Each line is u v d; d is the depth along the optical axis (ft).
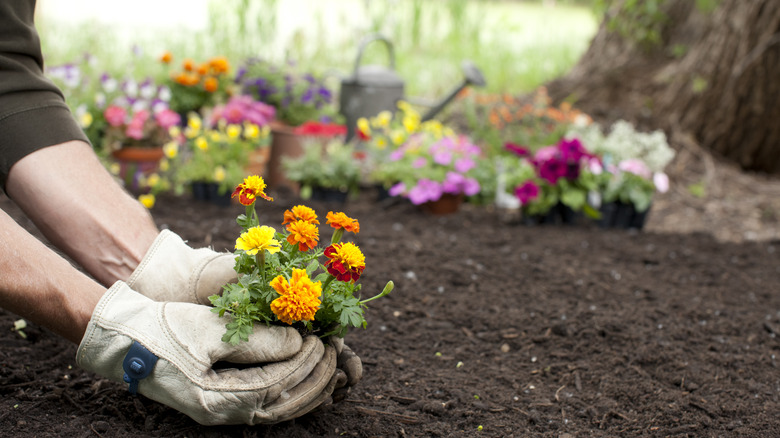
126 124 11.58
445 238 10.54
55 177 5.16
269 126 13.71
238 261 4.64
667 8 17.97
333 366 4.74
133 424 4.92
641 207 11.88
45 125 5.25
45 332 6.13
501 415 5.53
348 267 4.34
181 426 4.89
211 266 5.04
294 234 4.35
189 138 12.84
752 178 15.84
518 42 29.71
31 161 5.16
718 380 6.26
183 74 13.79
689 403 5.81
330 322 4.89
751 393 6.07
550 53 26.35
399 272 8.57
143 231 5.26
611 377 6.24
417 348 6.70
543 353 6.74
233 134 11.89
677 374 6.31
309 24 28.89
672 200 14.26
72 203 5.13
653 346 6.76
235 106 12.90
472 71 14.10
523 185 11.72
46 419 4.85
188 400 4.42
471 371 6.31
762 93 15.60
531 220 12.01
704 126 16.44
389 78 15.16
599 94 17.95
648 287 8.63
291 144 13.32
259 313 4.53
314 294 4.28
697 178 15.33
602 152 12.80
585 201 11.86
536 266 9.12
